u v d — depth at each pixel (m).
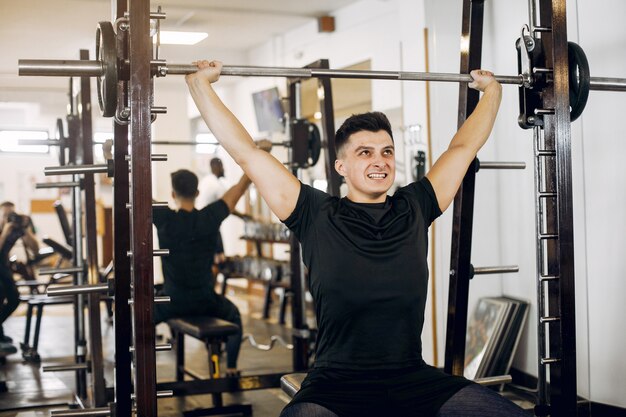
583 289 3.90
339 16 6.93
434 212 2.31
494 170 4.78
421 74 2.48
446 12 4.74
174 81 8.65
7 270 5.45
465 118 2.80
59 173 2.74
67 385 4.96
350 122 2.27
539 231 2.58
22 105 6.80
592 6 3.87
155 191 9.12
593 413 3.98
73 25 5.78
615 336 3.88
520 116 2.60
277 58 7.83
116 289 2.70
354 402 2.02
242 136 2.19
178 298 4.48
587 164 3.97
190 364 5.50
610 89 2.66
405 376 2.09
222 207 4.52
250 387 4.04
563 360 2.51
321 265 2.12
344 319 2.10
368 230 2.14
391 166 2.24
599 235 3.94
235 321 4.63
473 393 2.06
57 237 10.94
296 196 2.19
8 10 5.47
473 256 4.76
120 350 2.70
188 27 7.23
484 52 4.75
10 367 5.58
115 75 2.14
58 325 7.74
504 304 4.54
